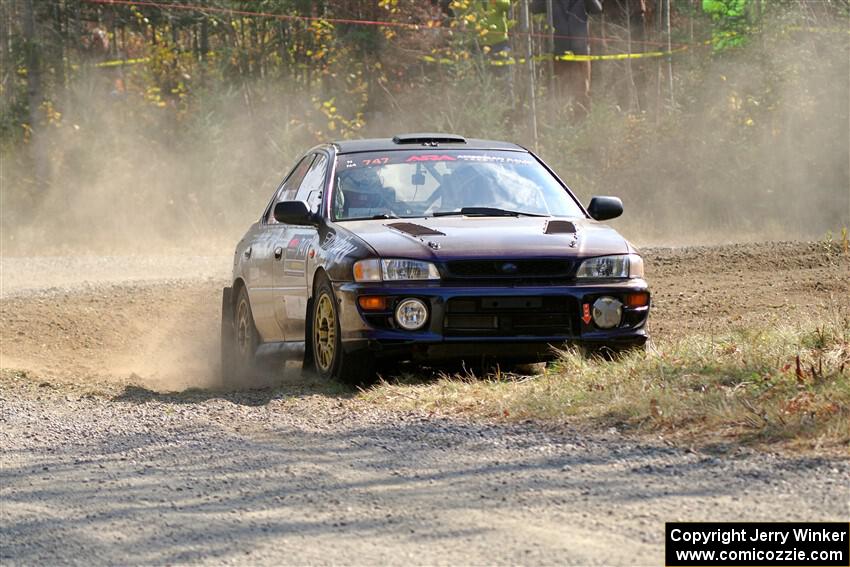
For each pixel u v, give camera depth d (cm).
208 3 12681
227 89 11212
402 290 2788
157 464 2102
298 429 2352
